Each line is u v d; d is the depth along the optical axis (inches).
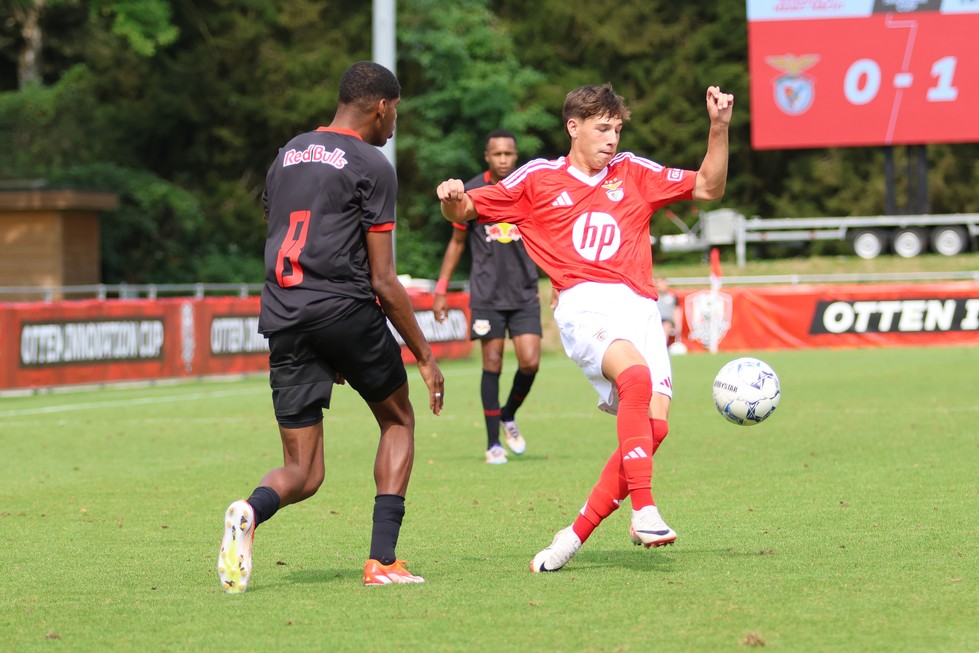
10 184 4183.1
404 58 6309.1
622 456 759.7
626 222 812.0
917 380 2517.2
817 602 679.7
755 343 3727.9
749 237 4955.7
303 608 683.4
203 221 5644.7
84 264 4237.2
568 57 6993.1
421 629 629.6
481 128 6328.7
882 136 4591.5
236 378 3048.7
